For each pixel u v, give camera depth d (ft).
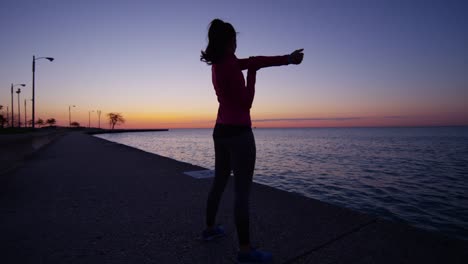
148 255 6.55
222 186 6.79
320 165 58.75
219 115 5.94
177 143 162.40
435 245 6.63
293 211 9.51
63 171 20.45
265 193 11.93
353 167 55.67
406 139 234.99
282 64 5.53
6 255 6.64
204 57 5.80
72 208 10.64
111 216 9.57
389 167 55.77
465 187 34.99
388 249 6.47
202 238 7.27
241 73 5.50
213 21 5.80
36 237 7.79
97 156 31.24
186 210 10.11
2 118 185.57
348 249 6.52
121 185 14.84
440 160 70.03
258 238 7.28
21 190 14.05
